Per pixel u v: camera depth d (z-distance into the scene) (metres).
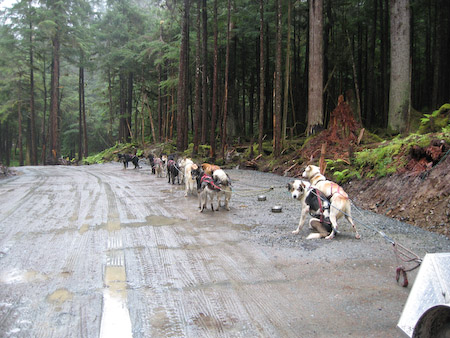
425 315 2.97
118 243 6.86
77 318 3.96
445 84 25.41
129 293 4.62
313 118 20.42
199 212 9.81
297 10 30.05
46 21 39.72
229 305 4.32
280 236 7.28
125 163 27.11
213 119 23.69
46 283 4.91
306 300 4.45
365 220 8.55
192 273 5.34
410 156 10.09
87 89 68.94
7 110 50.19
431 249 6.32
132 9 46.69
